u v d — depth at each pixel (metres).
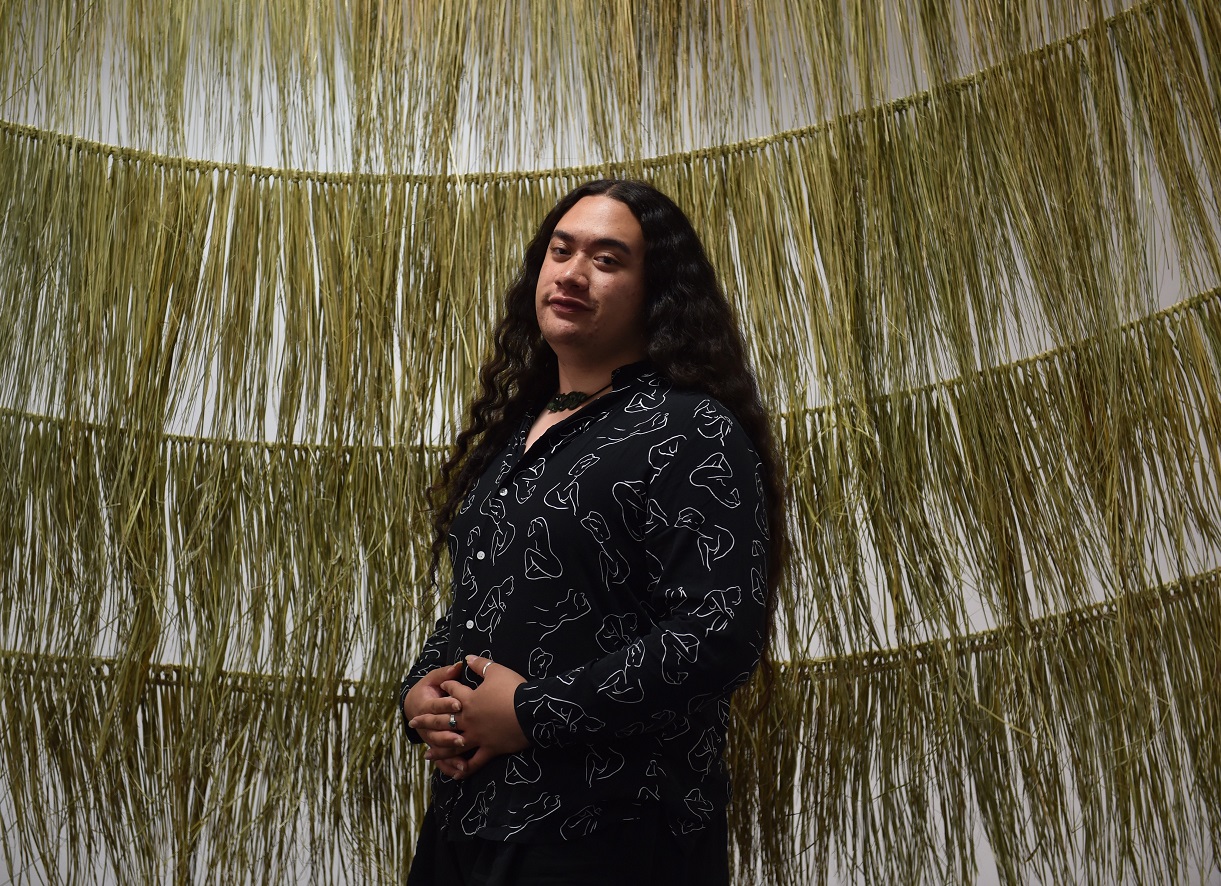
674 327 1.35
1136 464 1.75
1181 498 1.74
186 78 2.08
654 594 1.17
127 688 1.88
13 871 1.93
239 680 1.91
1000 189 1.85
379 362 2.00
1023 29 1.86
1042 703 1.79
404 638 1.93
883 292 1.89
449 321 2.03
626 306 1.36
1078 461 1.79
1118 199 1.78
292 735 1.90
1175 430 1.75
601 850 1.14
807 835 1.90
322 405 2.02
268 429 2.11
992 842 1.79
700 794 1.20
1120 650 1.75
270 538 1.95
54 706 1.86
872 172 1.91
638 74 2.08
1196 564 1.75
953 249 1.86
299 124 2.08
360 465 1.97
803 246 1.95
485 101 2.12
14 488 1.88
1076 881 1.82
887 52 1.94
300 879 2.04
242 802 1.89
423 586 1.93
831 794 1.86
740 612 1.13
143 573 1.89
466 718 1.18
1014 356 1.90
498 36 2.12
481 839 1.19
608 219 1.38
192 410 1.98
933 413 1.86
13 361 1.90
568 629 1.19
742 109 2.03
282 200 2.05
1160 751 1.75
